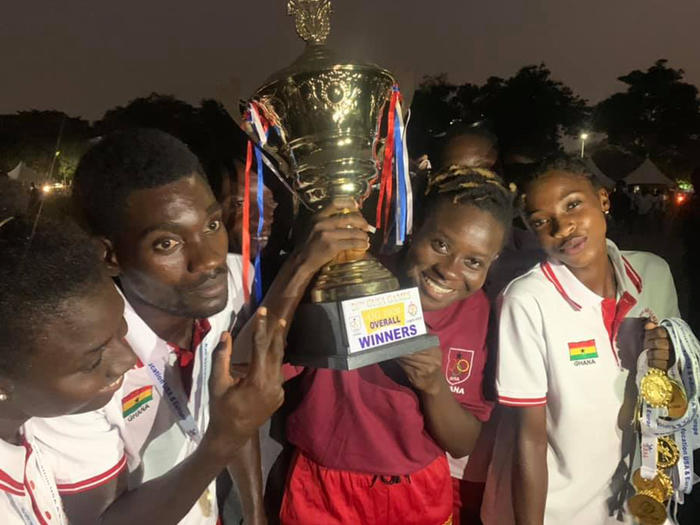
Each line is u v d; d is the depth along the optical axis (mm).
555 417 1742
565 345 1690
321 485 1564
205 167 2094
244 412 1053
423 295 1589
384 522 1555
